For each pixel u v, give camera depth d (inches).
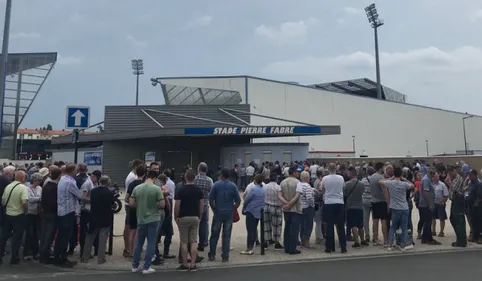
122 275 298.4
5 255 374.3
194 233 319.0
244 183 1074.1
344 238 376.5
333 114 2593.5
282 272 305.6
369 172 426.6
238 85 2251.5
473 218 422.9
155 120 1261.1
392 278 282.4
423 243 415.5
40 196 361.1
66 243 327.0
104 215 335.0
